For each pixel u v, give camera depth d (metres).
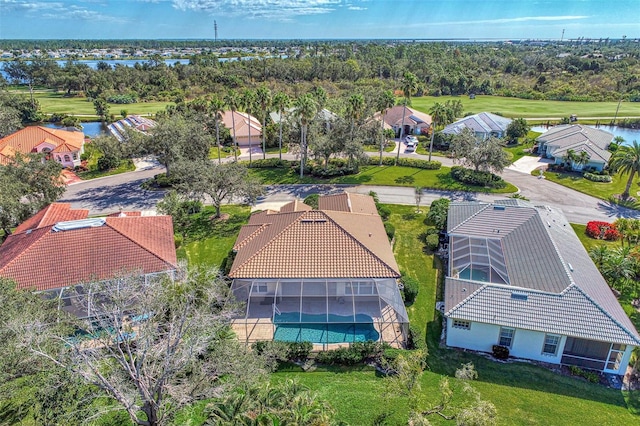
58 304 25.47
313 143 65.00
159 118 68.94
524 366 28.12
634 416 24.16
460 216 43.09
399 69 156.25
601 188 59.19
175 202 44.72
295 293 33.12
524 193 57.62
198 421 22.89
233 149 77.31
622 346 26.75
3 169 43.47
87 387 19.73
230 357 22.08
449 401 23.06
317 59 172.00
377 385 26.03
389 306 33.12
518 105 125.38
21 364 19.42
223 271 37.47
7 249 34.28
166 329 23.75
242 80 144.62
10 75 173.50
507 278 32.81
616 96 130.38
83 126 105.50
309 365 27.62
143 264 32.19
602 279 32.84
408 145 80.88
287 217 37.53
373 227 39.09
